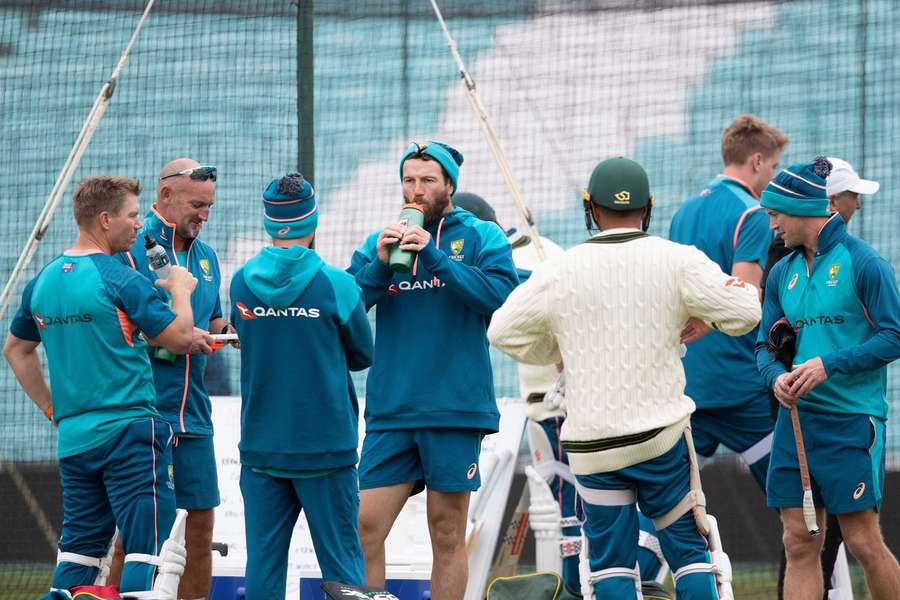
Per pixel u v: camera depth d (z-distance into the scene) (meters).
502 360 31.55
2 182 31.06
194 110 30.92
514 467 23.95
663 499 16.52
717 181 22.95
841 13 30.22
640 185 16.67
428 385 19.02
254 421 17.91
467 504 19.50
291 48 30.94
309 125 25.77
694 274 16.28
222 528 23.25
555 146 31.59
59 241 30.81
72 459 17.86
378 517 19.27
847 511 18.67
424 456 19.09
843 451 18.62
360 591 15.63
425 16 31.73
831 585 21.42
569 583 22.67
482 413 19.14
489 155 31.66
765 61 30.72
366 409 19.59
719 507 29.05
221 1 30.91
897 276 29.70
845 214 20.34
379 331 19.55
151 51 31.03
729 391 22.02
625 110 31.39
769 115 30.67
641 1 31.36
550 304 16.64
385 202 31.48
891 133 30.02
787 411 19.14
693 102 31.03
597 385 16.39
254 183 30.78
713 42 31.00
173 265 19.81
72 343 17.80
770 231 22.09
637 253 16.48
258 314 17.66
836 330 18.61
